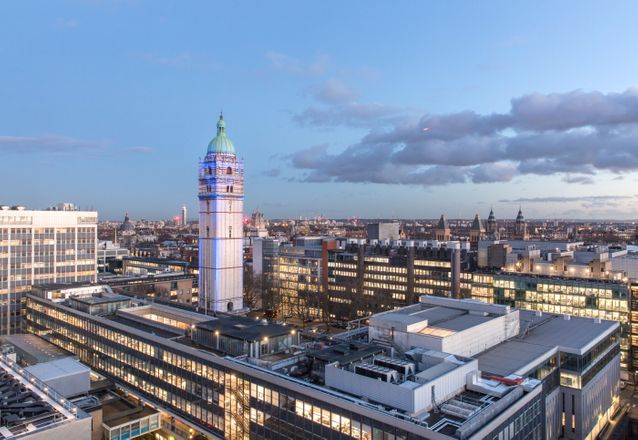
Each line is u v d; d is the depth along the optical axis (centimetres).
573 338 11031
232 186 19912
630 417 12275
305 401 7375
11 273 18112
